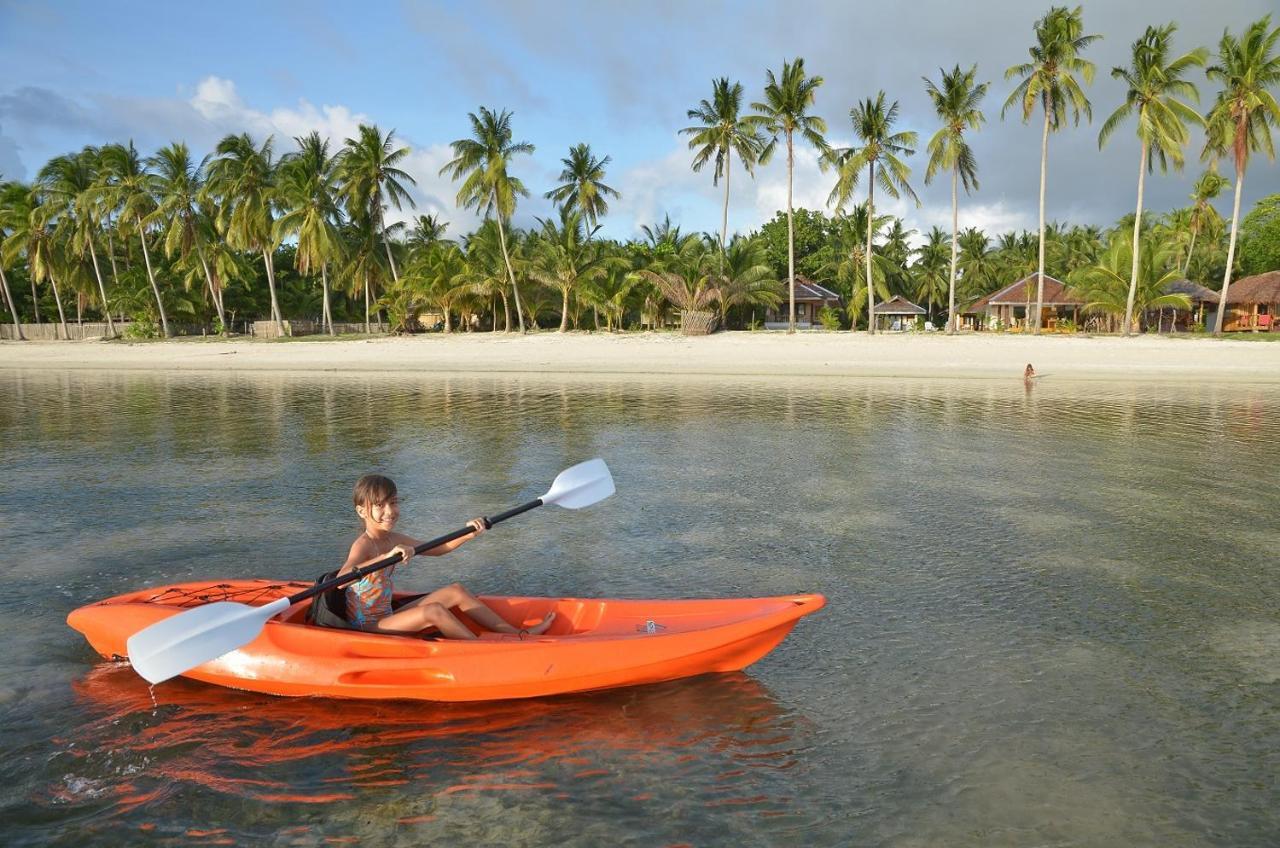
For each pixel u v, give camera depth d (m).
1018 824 3.66
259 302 61.91
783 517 9.09
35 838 3.56
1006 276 68.94
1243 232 59.38
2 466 11.97
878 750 4.26
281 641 4.74
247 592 5.39
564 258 45.53
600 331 47.16
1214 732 4.44
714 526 8.74
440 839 3.56
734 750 4.26
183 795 3.87
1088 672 5.18
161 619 4.97
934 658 5.38
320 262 48.09
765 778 4.01
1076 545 7.97
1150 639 5.70
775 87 42.34
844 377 27.97
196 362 36.66
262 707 4.66
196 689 4.87
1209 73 38.38
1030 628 5.89
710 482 10.89
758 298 44.28
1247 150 38.56
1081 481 10.88
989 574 7.11
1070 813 3.74
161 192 50.12
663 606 5.17
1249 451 13.07
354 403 19.94
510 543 8.16
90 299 60.69
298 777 4.02
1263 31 36.94
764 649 4.96
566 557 7.70
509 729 4.44
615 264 47.03
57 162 52.56
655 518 9.08
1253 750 4.26
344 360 36.03
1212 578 6.98
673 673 4.84
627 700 4.77
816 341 38.59
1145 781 3.99
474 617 4.99
